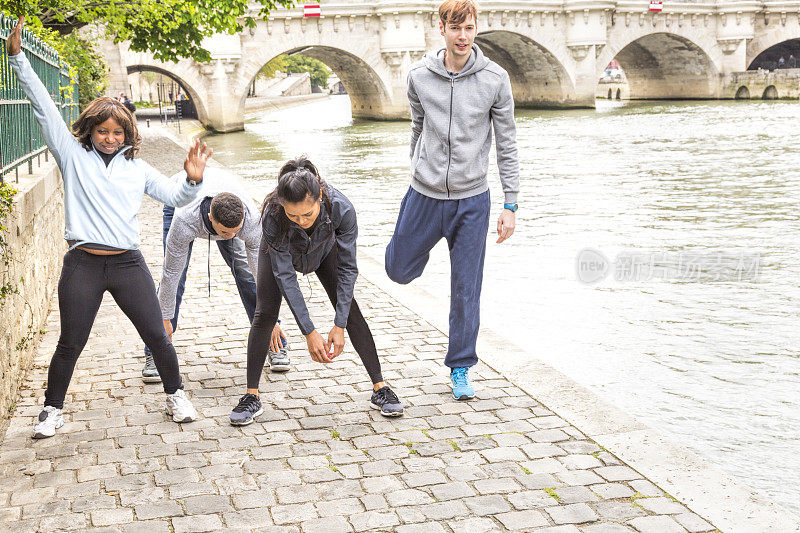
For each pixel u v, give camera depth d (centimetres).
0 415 424
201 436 418
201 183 401
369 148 2989
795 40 6944
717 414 558
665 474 365
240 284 508
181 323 631
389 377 501
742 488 352
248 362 438
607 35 5628
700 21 5991
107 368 523
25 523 332
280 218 389
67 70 1119
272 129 4622
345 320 418
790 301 848
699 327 759
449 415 440
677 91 6519
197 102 4741
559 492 351
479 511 337
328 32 4881
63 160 395
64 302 406
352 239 411
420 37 5022
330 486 362
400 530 324
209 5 1761
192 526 329
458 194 448
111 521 333
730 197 1570
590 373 641
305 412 448
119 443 409
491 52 6075
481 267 461
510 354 534
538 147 2738
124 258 409
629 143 2822
